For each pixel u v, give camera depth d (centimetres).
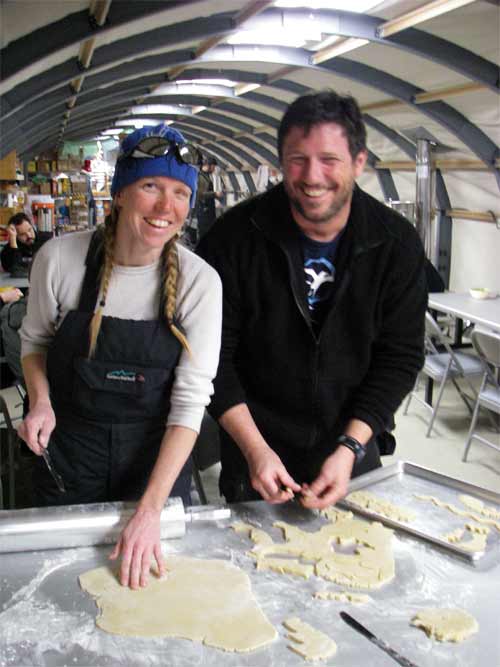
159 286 148
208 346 148
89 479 160
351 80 612
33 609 112
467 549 130
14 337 310
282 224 160
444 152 698
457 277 790
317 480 149
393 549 133
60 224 1317
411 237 166
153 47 479
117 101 891
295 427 178
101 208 1491
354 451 157
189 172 134
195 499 253
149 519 130
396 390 168
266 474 147
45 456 148
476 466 388
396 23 443
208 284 148
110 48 479
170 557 129
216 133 1298
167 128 132
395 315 168
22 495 321
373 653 103
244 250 163
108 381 149
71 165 1552
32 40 371
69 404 155
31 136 954
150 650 103
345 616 111
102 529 130
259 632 107
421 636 107
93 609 112
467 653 103
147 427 157
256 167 1422
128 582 119
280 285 163
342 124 138
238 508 148
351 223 160
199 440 249
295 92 758
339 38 506
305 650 103
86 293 147
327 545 133
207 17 459
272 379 173
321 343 166
